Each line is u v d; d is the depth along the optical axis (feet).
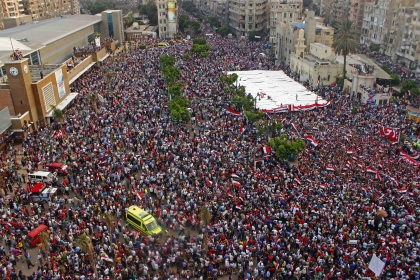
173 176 152.35
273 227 123.75
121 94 262.06
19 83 202.08
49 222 125.49
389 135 193.47
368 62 335.26
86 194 142.20
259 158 169.68
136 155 170.81
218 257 111.65
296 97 259.60
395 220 126.31
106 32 504.02
